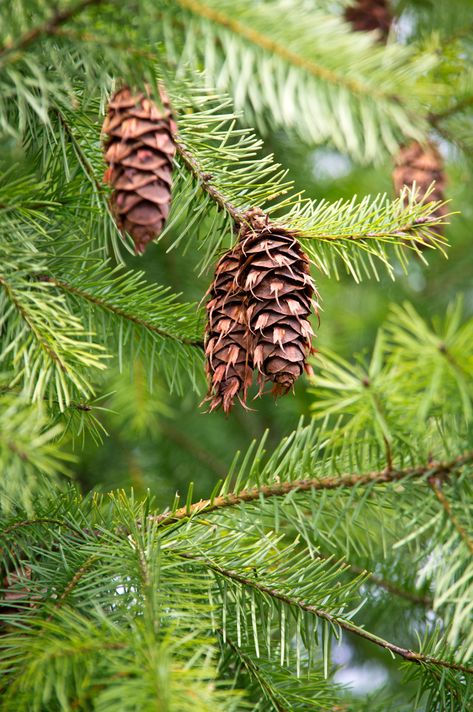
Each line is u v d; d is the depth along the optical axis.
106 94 0.65
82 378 0.64
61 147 0.68
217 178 0.69
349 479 0.62
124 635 0.59
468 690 0.64
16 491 0.62
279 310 0.65
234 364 0.66
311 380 0.59
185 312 0.71
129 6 0.58
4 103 0.64
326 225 0.69
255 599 0.66
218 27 0.59
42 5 0.59
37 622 0.60
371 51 0.59
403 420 0.60
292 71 0.59
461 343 0.56
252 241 0.67
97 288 0.69
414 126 0.59
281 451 0.64
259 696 0.68
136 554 0.63
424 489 0.61
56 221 0.68
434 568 0.60
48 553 0.65
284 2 0.59
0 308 0.63
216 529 0.66
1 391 0.63
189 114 0.69
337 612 0.65
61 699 0.57
